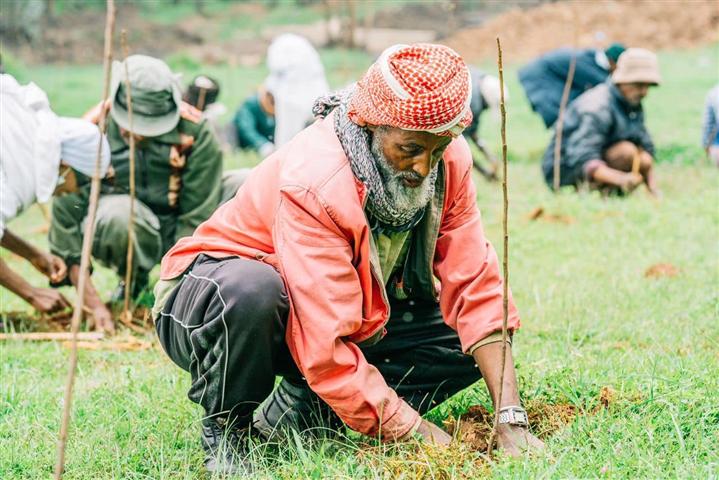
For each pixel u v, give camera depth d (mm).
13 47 23984
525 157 12961
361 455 3621
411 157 3391
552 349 5133
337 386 3523
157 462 3852
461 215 3816
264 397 3762
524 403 4027
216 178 6422
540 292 6496
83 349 5676
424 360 4016
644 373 4316
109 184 6305
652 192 10109
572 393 4059
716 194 9617
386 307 3664
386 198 3502
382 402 3541
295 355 3584
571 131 10227
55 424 4281
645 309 5910
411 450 3570
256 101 11781
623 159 10016
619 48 10992
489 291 3764
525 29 24344
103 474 3830
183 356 3836
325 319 3469
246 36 26609
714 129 10484
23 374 5195
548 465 3404
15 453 3980
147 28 26422
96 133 5793
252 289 3520
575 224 8812
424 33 25781
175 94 6137
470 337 3750
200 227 3908
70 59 23938
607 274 6977
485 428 3777
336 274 3477
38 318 6375
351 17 20281
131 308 6414
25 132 5602
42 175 5605
